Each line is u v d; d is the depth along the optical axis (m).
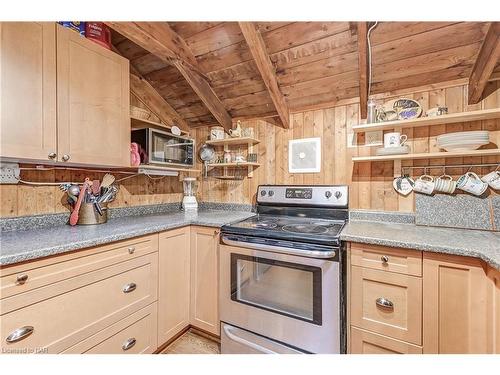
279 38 1.67
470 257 1.12
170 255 1.75
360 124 1.91
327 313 1.38
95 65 1.54
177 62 1.84
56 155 1.35
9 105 1.18
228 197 2.52
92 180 1.83
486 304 1.09
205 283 1.85
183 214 2.23
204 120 2.58
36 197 1.54
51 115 1.33
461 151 1.45
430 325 1.21
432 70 1.61
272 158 2.29
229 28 1.69
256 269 1.60
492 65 1.34
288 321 1.49
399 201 1.78
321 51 1.70
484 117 1.48
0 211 1.39
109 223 1.72
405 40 1.49
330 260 1.38
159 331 1.67
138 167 1.88
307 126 2.13
